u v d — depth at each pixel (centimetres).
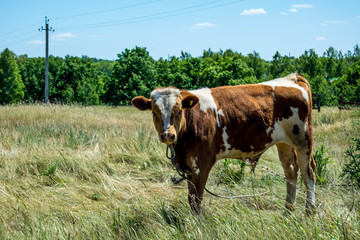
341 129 1087
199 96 459
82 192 578
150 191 573
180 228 395
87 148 865
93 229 393
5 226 407
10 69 4834
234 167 694
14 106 1578
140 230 387
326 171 625
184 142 442
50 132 1036
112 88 4038
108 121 1298
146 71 4034
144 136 916
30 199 512
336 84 3544
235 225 359
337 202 467
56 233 382
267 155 809
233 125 459
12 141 895
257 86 489
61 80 5406
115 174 664
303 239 327
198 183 443
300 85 502
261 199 484
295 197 503
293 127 483
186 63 3909
